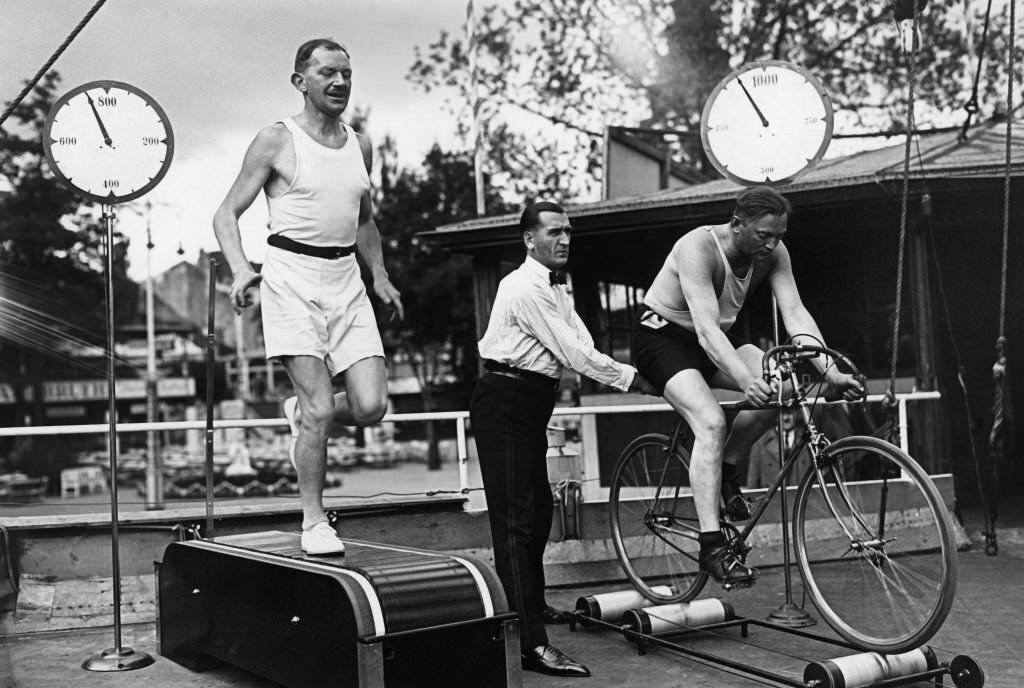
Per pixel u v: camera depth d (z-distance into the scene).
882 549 3.81
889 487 4.14
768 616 4.82
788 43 25.83
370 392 4.29
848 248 9.71
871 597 3.87
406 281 27.52
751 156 5.99
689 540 4.88
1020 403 10.59
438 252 27.97
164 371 47.12
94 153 4.43
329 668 3.27
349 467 36.25
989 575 6.03
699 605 4.62
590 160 25.14
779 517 6.49
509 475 4.20
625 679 4.01
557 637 4.78
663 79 25.30
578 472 6.27
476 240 9.99
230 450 35.94
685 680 3.97
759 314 9.52
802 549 4.10
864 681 3.54
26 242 18.67
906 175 6.08
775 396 4.00
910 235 8.45
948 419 9.37
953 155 9.23
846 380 4.02
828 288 9.84
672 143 25.03
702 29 25.19
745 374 4.10
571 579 5.98
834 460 3.97
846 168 9.88
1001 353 6.38
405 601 3.27
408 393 47.22
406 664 3.21
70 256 20.22
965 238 10.27
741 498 4.51
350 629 3.17
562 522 6.09
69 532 5.36
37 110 17.25
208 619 4.08
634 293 10.30
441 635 3.29
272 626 3.61
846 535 3.93
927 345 8.34
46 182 18.61
